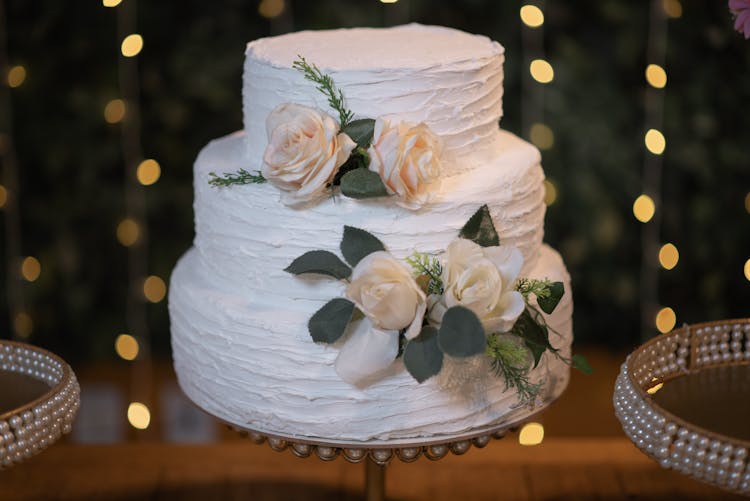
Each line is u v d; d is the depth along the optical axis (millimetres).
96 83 3277
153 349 3590
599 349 3686
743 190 3443
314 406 1716
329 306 1647
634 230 3512
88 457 2111
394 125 1690
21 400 1599
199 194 1876
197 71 3285
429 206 1690
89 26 3221
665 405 1578
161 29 3277
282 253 1733
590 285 3570
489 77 1805
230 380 1782
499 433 1762
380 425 1704
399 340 1632
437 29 2045
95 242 3449
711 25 3279
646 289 3545
